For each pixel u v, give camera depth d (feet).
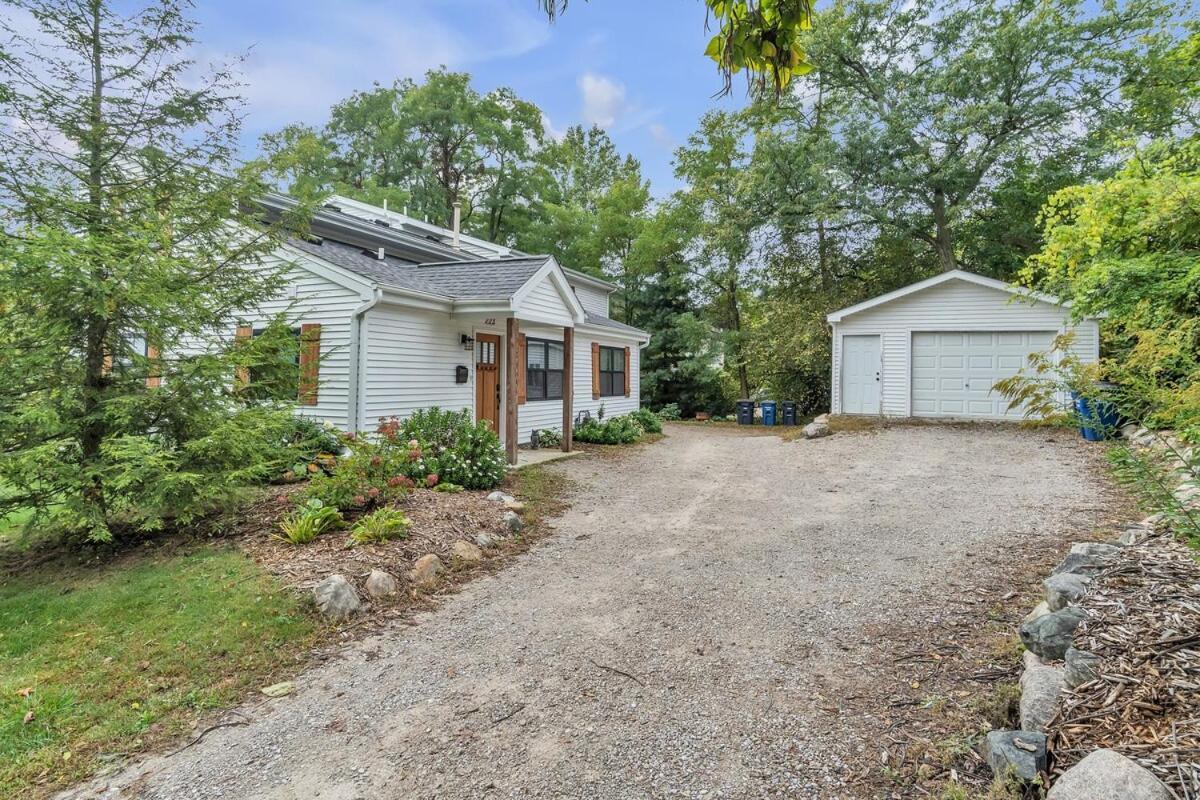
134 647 12.23
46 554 18.43
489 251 61.05
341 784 8.17
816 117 60.13
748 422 60.39
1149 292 21.88
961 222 57.93
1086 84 50.44
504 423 37.47
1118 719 6.85
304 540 16.96
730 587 15.03
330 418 28.14
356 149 93.61
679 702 9.84
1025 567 14.94
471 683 10.80
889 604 13.39
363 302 27.48
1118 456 9.24
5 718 9.95
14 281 15.57
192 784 8.32
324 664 11.75
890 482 26.86
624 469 32.55
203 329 21.21
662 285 71.10
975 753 7.82
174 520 19.65
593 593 14.99
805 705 9.53
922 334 45.09
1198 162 24.18
